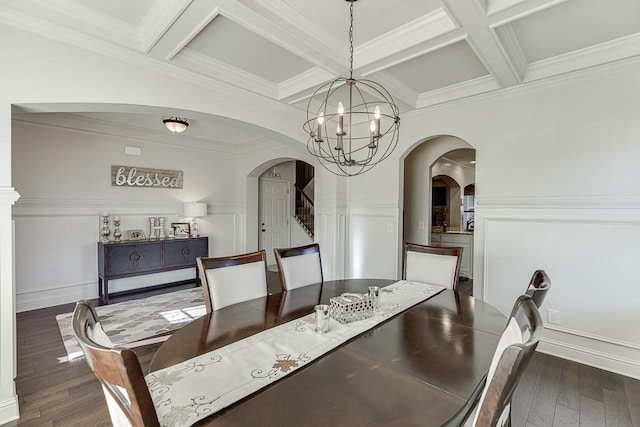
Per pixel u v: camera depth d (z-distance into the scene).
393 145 3.89
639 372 2.36
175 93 2.64
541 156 2.77
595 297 2.54
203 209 5.28
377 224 4.12
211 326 1.62
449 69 2.79
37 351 2.81
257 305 1.97
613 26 2.12
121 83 2.35
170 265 4.79
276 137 3.67
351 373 1.16
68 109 2.30
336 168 4.34
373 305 1.78
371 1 1.90
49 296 4.07
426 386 1.07
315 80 2.91
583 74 2.54
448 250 2.61
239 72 2.88
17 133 3.82
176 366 1.21
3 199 1.87
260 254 2.33
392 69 2.79
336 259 4.36
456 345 1.39
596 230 2.53
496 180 3.04
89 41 2.17
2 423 1.88
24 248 3.89
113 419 0.88
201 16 1.92
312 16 2.04
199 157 5.64
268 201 7.01
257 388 1.06
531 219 2.83
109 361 0.70
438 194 8.57
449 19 1.98
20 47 1.95
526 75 2.72
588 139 2.54
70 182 4.23
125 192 4.75
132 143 4.80
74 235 4.27
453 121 3.34
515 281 2.93
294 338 1.47
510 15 1.86
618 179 2.42
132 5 1.97
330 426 0.87
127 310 3.88
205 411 0.94
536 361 2.63
